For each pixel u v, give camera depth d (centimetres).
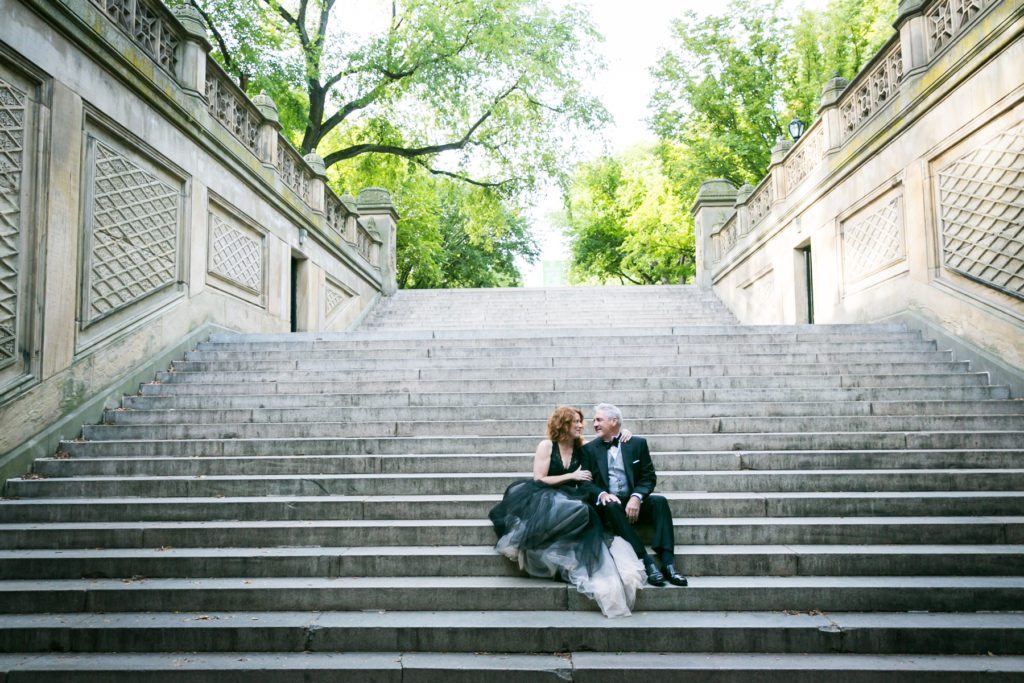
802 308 1278
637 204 3186
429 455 609
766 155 2431
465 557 466
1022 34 709
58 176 655
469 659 386
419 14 1912
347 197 1664
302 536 500
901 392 715
